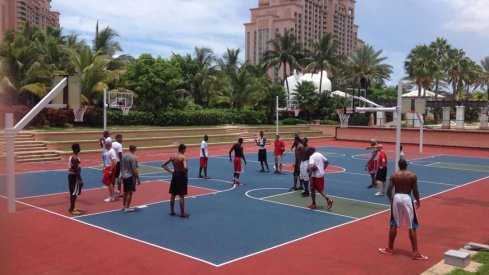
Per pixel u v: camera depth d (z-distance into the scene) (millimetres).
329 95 54469
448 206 13617
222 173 20109
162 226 10484
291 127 44812
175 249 8719
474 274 7117
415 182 8492
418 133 38906
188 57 50406
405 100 16438
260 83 49344
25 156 22484
